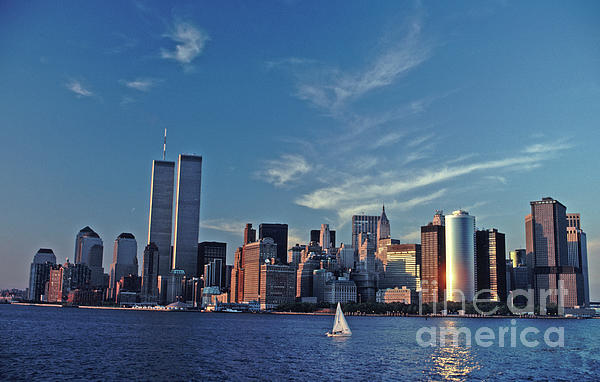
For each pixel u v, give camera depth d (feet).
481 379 595.47
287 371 624.18
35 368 632.38
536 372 647.97
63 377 578.25
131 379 571.28
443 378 593.83
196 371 620.90
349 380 572.51
